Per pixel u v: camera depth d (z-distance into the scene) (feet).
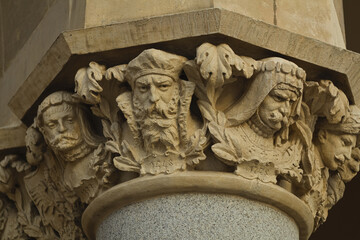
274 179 25.99
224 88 26.09
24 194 31.76
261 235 25.50
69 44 26.23
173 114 25.61
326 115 27.12
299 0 27.48
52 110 27.48
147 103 25.40
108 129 26.73
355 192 41.24
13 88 31.99
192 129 25.85
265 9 26.76
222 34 25.34
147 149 25.79
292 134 27.02
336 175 29.35
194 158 25.57
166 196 25.68
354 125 27.66
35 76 27.94
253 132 26.13
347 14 39.01
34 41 30.76
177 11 26.12
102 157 26.86
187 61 25.62
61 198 29.96
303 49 26.27
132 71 25.62
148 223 25.53
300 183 27.04
